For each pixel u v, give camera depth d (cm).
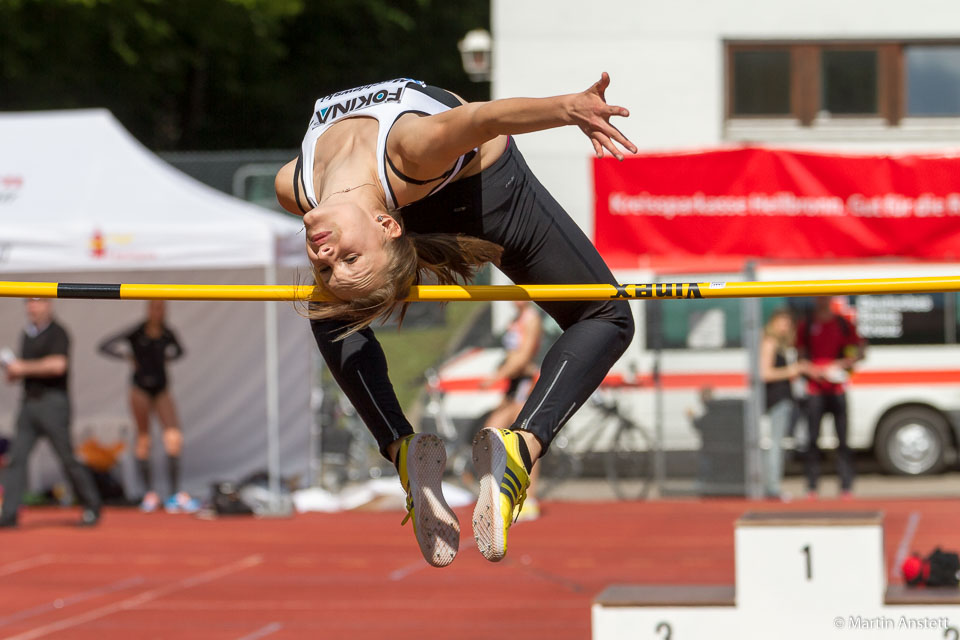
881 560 1681
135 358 3759
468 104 1092
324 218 1109
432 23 7769
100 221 3325
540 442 1174
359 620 2250
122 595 2525
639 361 3778
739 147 3291
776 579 1702
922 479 3956
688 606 1714
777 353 3638
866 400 3962
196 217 3350
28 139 3559
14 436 3422
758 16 4422
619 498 3756
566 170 3647
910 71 4506
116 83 6738
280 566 2812
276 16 6806
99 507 3453
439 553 1166
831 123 4500
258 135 7750
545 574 2645
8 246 3266
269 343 3559
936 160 3241
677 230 3316
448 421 3841
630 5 4366
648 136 4384
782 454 3666
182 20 6581
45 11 6172
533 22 4375
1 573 2780
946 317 3947
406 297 1214
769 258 3303
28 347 3384
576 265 1238
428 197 1202
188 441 3903
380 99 1160
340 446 3909
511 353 3225
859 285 1245
